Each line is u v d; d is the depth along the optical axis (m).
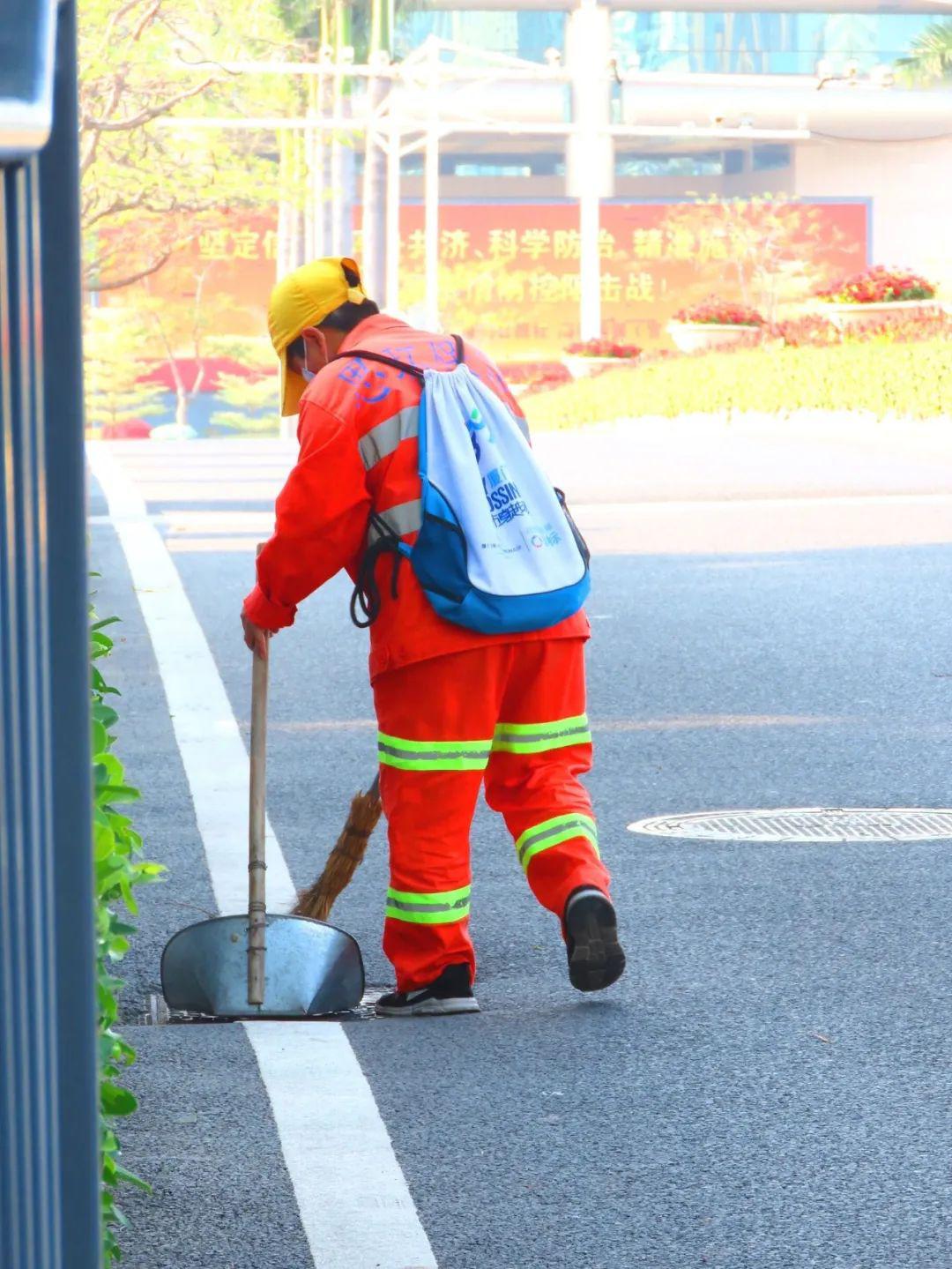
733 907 17.42
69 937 5.68
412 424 14.31
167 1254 10.16
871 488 62.91
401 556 14.23
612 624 35.53
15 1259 4.94
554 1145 11.68
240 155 118.75
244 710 27.91
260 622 14.61
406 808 14.54
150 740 25.78
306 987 14.81
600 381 119.12
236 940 14.81
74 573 5.56
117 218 121.94
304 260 163.00
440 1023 14.23
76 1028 5.71
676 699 28.44
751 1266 9.99
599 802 22.09
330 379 14.42
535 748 14.80
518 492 14.48
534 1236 10.37
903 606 37.06
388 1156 11.49
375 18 137.88
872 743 25.22
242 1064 13.20
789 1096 12.49
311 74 130.50
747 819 21.06
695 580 41.25
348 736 25.92
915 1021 14.05
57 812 5.62
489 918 17.31
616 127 146.12
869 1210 10.70
